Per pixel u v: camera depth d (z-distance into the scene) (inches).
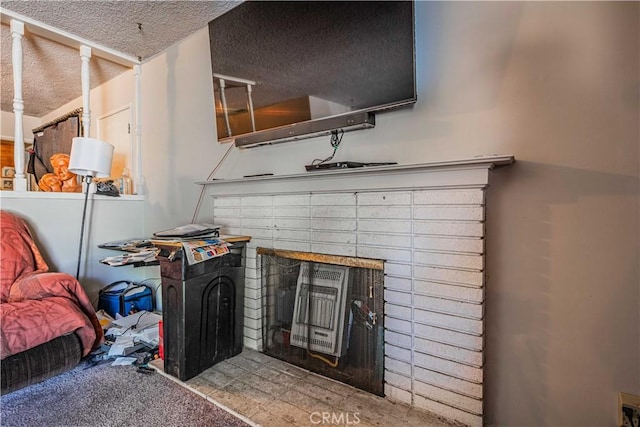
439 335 52.0
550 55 46.9
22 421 51.4
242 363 69.5
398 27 53.8
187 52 96.4
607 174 43.8
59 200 92.1
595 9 44.3
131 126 116.1
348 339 62.3
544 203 47.7
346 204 61.2
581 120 45.1
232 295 73.0
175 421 51.4
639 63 41.9
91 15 84.3
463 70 53.2
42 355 58.4
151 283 107.2
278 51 68.3
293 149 74.0
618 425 43.4
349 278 62.5
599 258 44.5
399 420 51.2
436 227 51.7
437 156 55.6
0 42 100.0
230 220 81.0
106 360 71.4
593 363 45.2
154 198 108.7
